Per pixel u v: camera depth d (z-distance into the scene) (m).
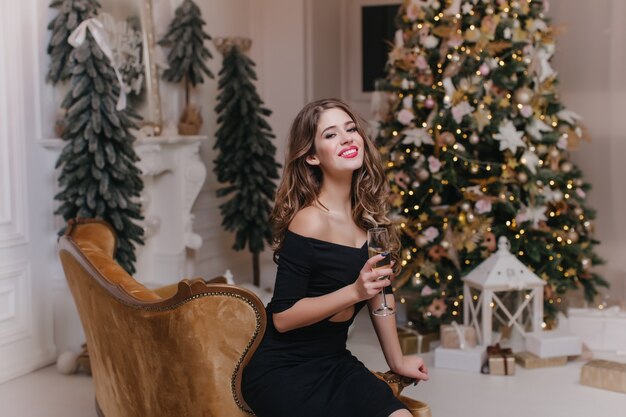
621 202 5.10
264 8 6.53
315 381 2.26
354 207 2.47
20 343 4.28
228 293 2.29
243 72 5.43
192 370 2.33
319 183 2.43
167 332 2.33
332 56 6.98
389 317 2.51
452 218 4.58
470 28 4.60
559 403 3.77
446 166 4.61
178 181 5.26
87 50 4.12
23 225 4.30
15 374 4.21
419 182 4.64
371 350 4.64
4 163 4.18
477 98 4.53
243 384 2.33
